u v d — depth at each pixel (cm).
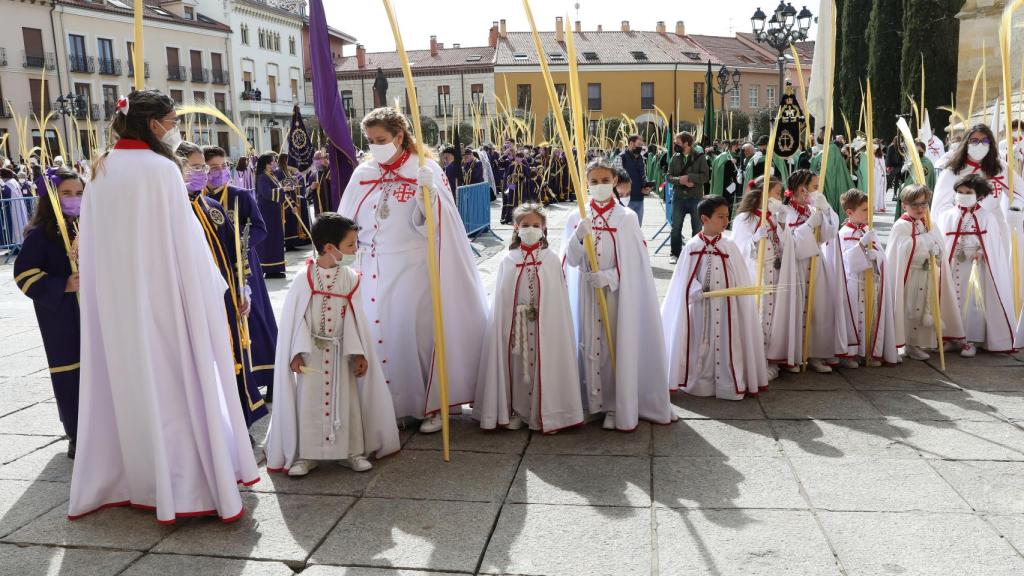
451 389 470
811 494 368
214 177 523
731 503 361
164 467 341
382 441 423
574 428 469
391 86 5531
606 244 462
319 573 309
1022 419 461
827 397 513
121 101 345
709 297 512
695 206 1043
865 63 2522
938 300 585
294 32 5672
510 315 458
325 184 1410
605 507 361
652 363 470
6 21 3503
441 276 463
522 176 1712
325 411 401
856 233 573
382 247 464
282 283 1002
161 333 345
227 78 4888
